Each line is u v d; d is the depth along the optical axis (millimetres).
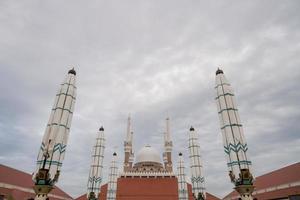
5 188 37312
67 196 61031
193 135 42281
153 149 75625
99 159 41688
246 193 22547
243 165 23859
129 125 81188
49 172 23453
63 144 25734
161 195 55219
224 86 28453
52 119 26359
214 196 57312
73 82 29328
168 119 80438
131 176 60969
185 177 49062
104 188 57375
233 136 25469
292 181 36438
